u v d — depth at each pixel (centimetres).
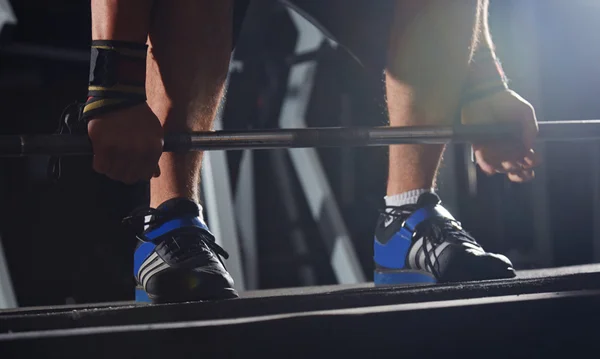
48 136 116
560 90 307
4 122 385
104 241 365
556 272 173
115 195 371
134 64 118
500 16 311
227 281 125
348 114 373
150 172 118
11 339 80
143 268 131
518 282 113
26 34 357
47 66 384
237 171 315
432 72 153
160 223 133
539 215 315
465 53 152
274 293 174
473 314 89
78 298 331
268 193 404
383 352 86
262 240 388
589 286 108
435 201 156
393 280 160
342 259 320
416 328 87
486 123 143
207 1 135
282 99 359
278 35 359
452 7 151
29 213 373
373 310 87
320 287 194
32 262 354
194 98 138
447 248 146
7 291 238
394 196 161
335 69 367
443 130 139
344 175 390
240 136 128
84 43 369
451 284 119
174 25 134
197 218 136
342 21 177
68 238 367
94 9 122
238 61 355
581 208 312
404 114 158
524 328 90
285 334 85
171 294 123
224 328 84
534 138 147
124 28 118
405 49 155
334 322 85
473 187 330
